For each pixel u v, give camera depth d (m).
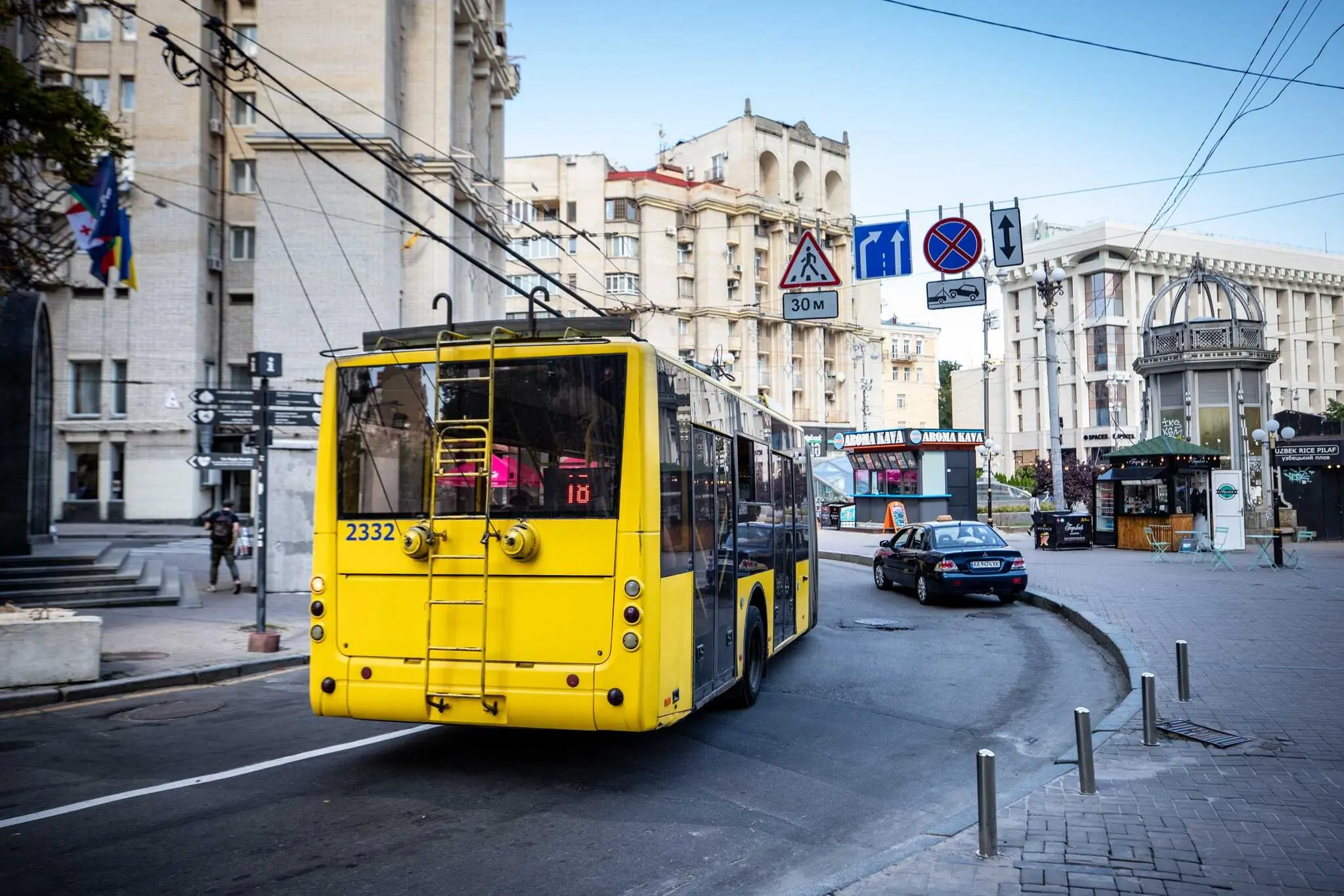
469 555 6.84
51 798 6.64
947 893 4.78
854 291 72.25
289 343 35.38
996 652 12.96
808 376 69.38
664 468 7.07
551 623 6.68
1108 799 6.28
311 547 19.53
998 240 15.30
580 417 6.86
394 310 36.38
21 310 18.33
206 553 29.17
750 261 66.56
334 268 35.31
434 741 8.30
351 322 35.22
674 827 6.10
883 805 6.62
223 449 42.59
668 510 7.09
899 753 8.00
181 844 5.73
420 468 7.07
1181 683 9.08
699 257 66.12
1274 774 6.75
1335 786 6.43
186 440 41.19
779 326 68.19
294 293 35.47
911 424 97.88
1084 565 23.64
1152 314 33.16
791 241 68.50
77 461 41.53
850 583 22.55
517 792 6.80
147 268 41.16
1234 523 26.28
